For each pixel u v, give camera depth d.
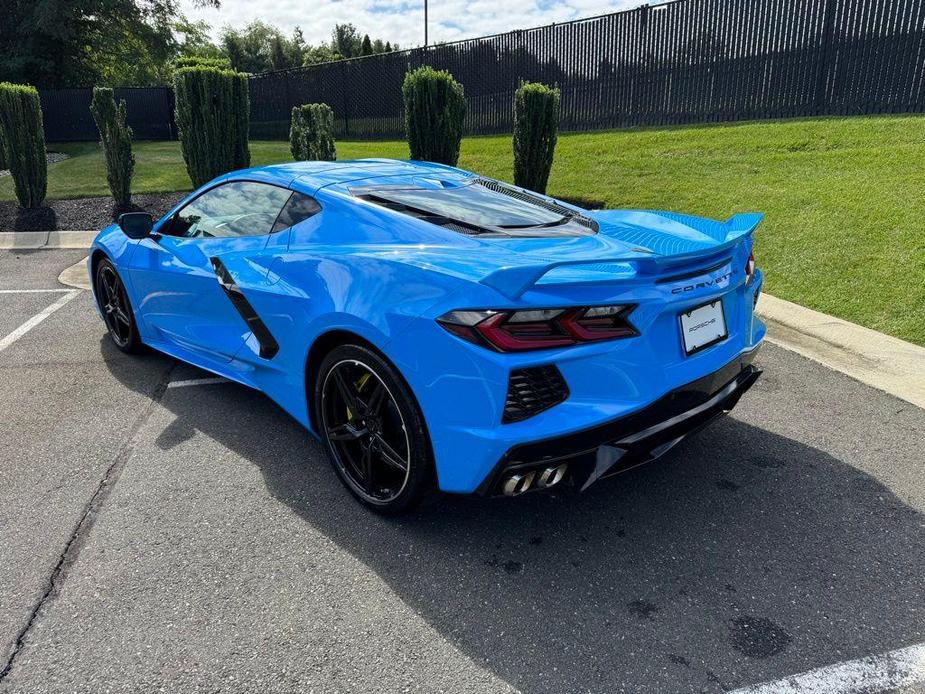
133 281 3.98
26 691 1.75
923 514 2.59
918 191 6.54
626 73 13.11
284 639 1.94
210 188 3.58
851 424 3.36
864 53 10.15
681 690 1.76
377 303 2.31
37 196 10.09
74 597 2.11
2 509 2.60
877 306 4.85
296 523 2.54
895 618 2.03
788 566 2.29
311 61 78.38
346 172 3.18
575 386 2.08
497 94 15.60
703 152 9.70
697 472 2.92
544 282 2.03
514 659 1.88
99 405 3.61
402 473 2.53
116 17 28.30
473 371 2.05
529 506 2.67
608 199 8.48
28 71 26.83
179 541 2.41
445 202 2.86
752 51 11.36
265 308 2.88
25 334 4.89
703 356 2.39
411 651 1.91
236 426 3.37
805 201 6.98
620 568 2.28
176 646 1.91
